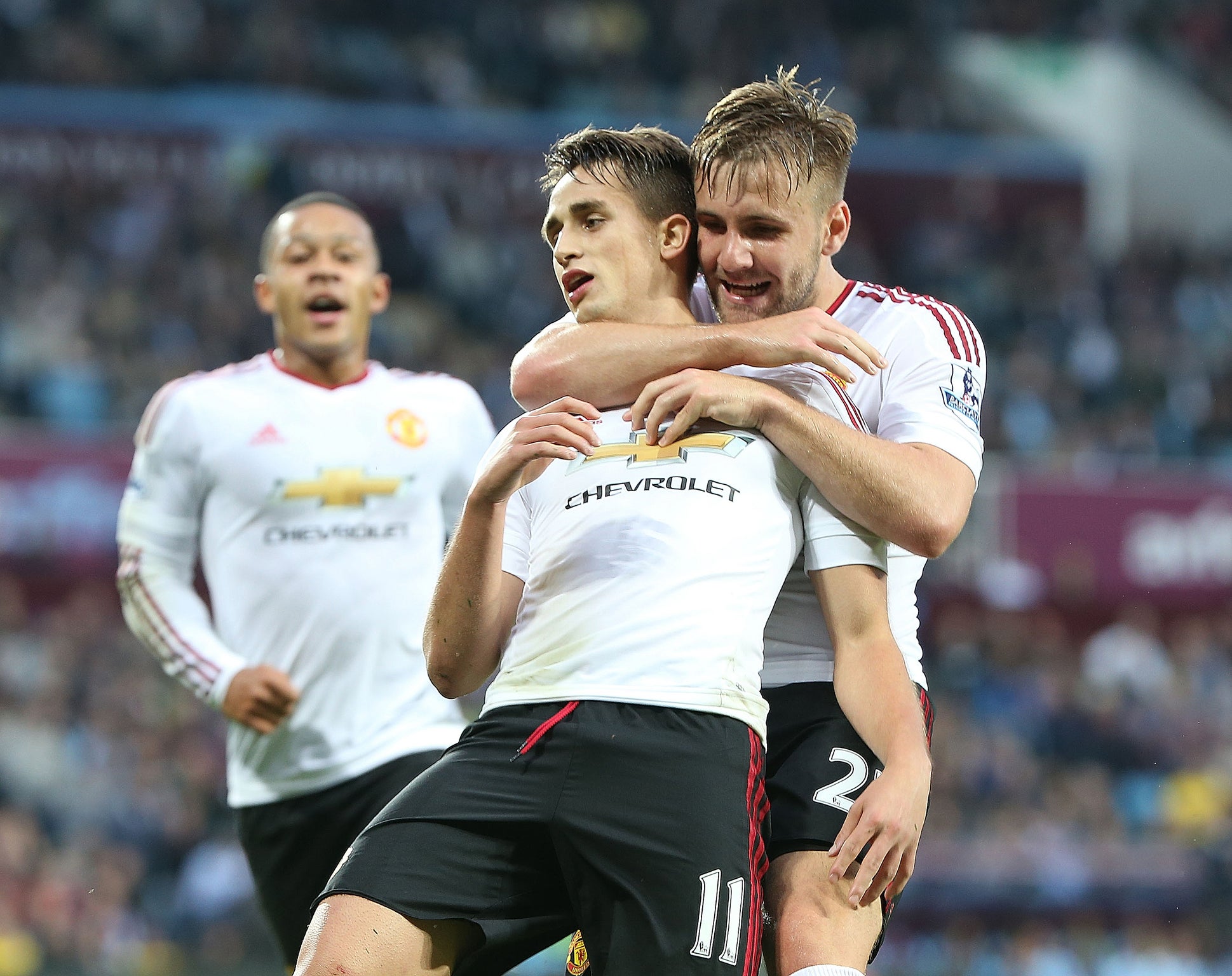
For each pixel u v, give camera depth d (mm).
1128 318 31375
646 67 35188
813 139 5312
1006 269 32375
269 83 31359
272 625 7500
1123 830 20562
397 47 33562
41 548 21906
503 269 30359
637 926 4566
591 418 5027
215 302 27359
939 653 23312
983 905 19281
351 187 30312
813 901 4906
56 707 19328
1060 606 24562
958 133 35312
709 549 4832
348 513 7582
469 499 4898
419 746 7445
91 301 26625
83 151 29109
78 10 31078
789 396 5023
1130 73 37688
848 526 5078
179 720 19688
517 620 5066
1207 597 24625
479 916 4719
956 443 5254
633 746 4656
